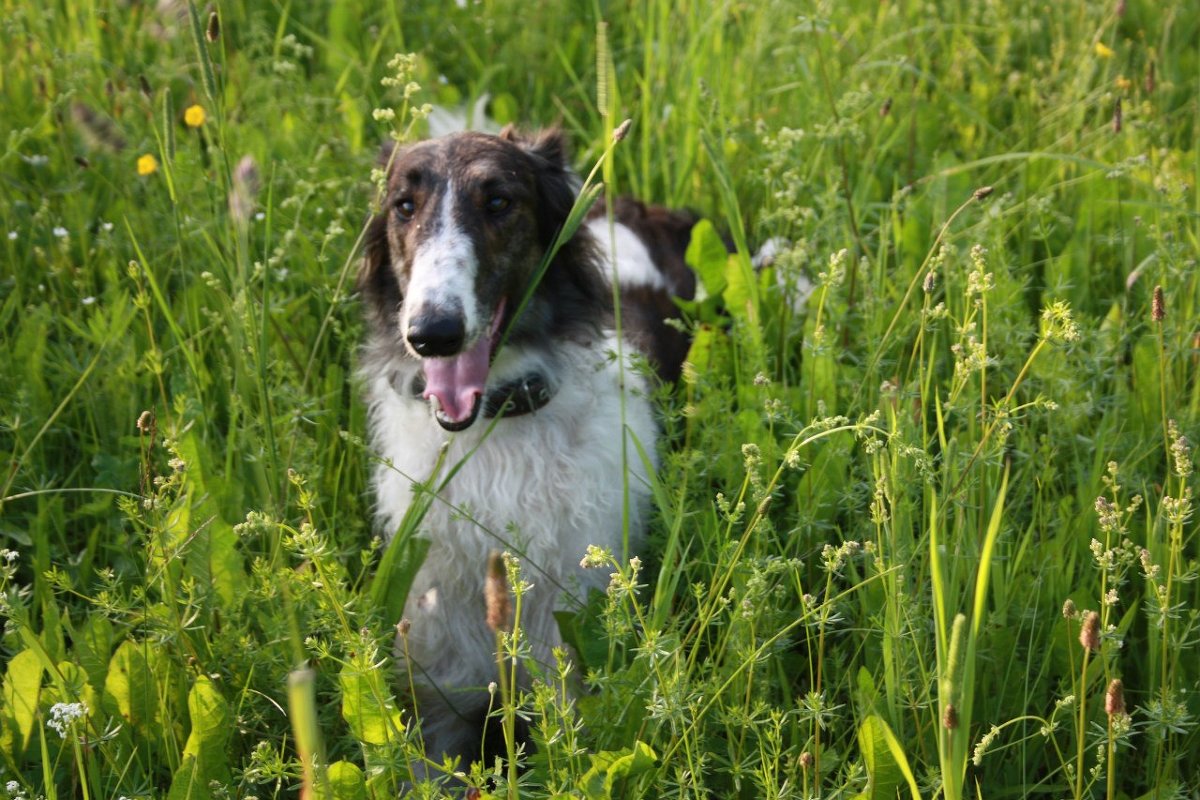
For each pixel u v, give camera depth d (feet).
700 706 5.14
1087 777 5.38
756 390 6.10
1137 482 5.84
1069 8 8.41
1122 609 5.71
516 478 5.82
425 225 5.69
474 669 6.02
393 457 5.94
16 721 5.28
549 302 5.91
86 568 5.96
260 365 5.52
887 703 5.25
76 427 6.44
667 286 7.02
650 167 7.78
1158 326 5.51
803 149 7.39
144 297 5.92
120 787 5.29
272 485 5.53
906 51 8.25
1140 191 7.01
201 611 5.59
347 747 5.44
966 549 5.40
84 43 7.51
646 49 7.70
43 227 6.88
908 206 6.77
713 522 5.72
